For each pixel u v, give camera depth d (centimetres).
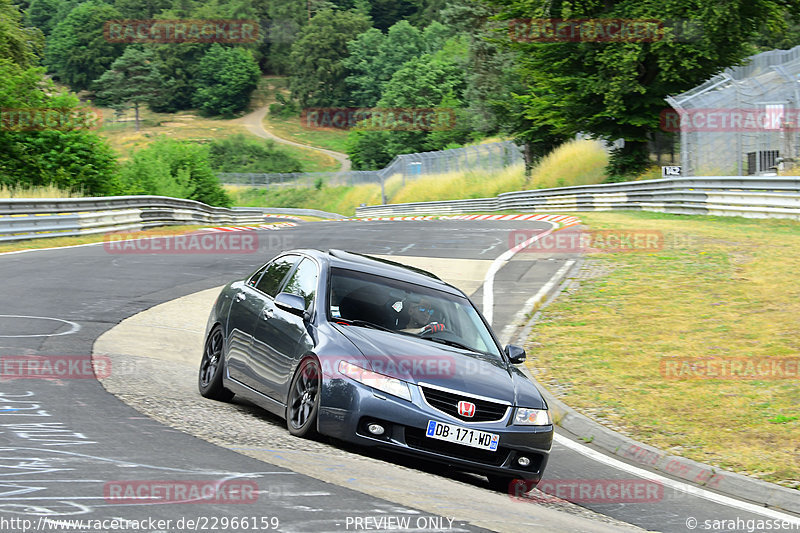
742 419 3167
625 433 3089
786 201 8506
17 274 5762
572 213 13200
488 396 2209
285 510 1437
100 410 2302
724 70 14200
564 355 4191
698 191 10138
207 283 6103
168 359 3591
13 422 2030
